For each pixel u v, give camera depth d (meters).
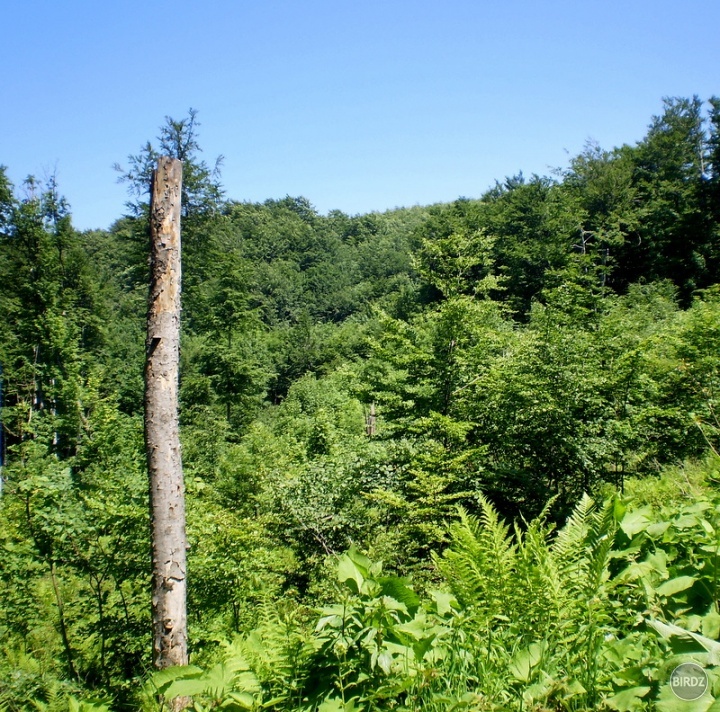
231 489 14.56
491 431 11.33
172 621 5.04
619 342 10.91
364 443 12.41
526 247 37.62
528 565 2.53
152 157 23.05
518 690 1.96
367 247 104.94
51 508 8.44
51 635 9.20
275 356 49.28
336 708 1.99
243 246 93.81
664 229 34.75
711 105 35.56
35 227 27.56
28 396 26.31
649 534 2.87
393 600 2.38
